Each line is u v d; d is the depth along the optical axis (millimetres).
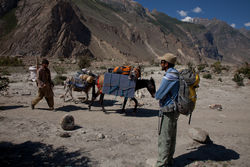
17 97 9469
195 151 4805
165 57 3645
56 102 9047
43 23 120750
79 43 133625
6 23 122938
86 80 8781
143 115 7961
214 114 8883
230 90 16078
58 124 5977
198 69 28906
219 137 5941
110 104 9539
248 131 6758
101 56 149375
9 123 5625
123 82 7469
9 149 4066
